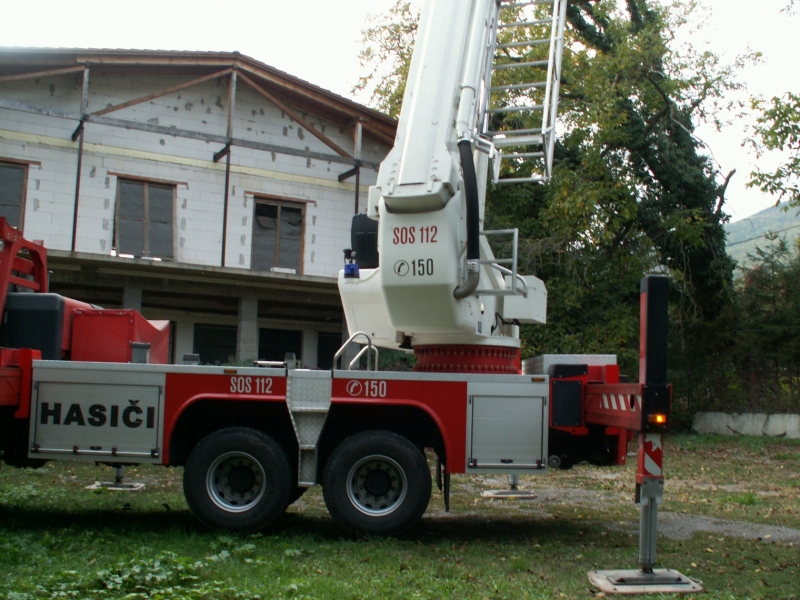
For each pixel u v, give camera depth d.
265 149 18.92
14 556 6.05
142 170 19.50
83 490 10.14
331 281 18.17
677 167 22.41
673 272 23.45
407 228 7.33
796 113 15.67
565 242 21.73
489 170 9.38
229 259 20.22
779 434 20.84
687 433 22.55
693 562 6.59
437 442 7.43
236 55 19.36
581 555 6.72
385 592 5.40
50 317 7.74
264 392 7.20
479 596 5.38
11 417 7.55
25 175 18.50
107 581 5.31
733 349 22.34
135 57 18.55
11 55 17.59
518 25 8.59
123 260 16.25
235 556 6.38
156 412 7.20
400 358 18.03
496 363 7.98
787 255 22.95
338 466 7.11
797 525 8.60
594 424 7.21
